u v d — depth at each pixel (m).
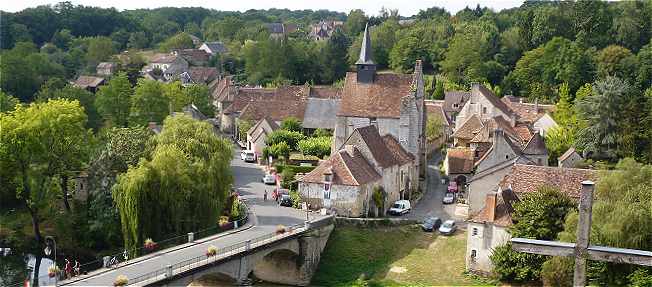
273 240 68.25
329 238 79.12
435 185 105.75
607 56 166.88
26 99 161.00
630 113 103.06
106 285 52.66
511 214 69.56
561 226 66.25
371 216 86.12
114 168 81.25
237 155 124.88
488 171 83.75
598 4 195.25
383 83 104.38
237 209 82.44
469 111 135.12
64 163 87.19
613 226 60.81
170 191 74.19
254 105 142.00
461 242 77.38
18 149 83.62
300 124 131.12
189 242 67.81
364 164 87.19
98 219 79.44
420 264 73.94
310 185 84.81
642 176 65.69
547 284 63.50
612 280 59.66
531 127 129.38
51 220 86.25
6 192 91.06
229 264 61.97
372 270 73.81
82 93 139.12
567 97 139.50
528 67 181.62
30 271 76.00
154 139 84.31
